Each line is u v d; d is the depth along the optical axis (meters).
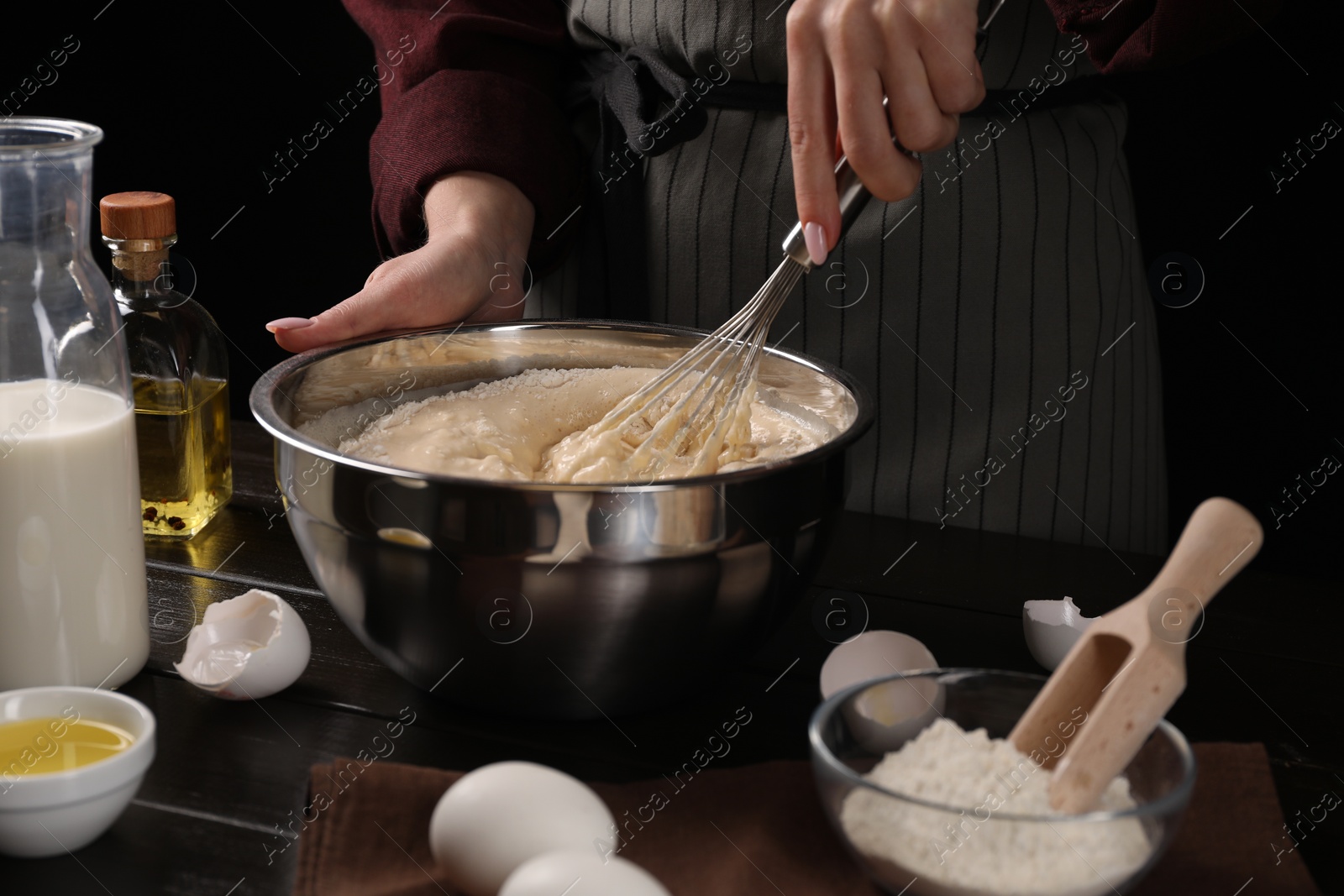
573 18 1.21
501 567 0.65
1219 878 0.61
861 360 1.19
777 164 1.14
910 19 0.78
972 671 0.68
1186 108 1.89
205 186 2.43
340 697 0.78
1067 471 1.21
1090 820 0.55
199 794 0.68
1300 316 1.95
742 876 0.61
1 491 0.70
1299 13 1.80
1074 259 1.17
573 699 0.72
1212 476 2.08
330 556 0.69
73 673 0.75
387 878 0.61
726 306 1.19
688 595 0.67
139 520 0.79
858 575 0.97
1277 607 0.94
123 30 2.33
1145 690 0.60
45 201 0.71
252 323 2.51
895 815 0.57
